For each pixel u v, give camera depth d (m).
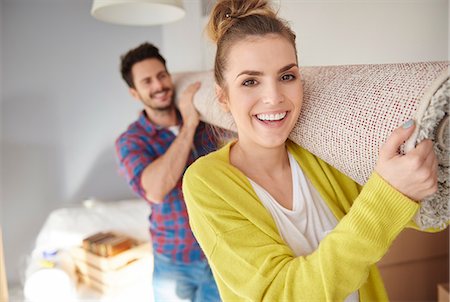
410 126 0.46
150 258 1.82
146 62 1.42
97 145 2.63
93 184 2.64
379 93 0.53
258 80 0.57
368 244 0.47
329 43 0.98
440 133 0.47
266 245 0.55
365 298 0.64
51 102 2.53
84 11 2.51
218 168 0.61
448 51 0.77
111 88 2.60
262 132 0.58
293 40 0.60
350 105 0.56
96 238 1.89
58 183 2.59
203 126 1.39
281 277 0.52
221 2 0.67
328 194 0.65
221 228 0.57
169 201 1.38
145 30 2.59
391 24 0.87
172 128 1.51
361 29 0.92
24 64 2.46
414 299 1.51
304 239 0.60
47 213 2.58
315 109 0.61
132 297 1.74
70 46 2.51
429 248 1.50
